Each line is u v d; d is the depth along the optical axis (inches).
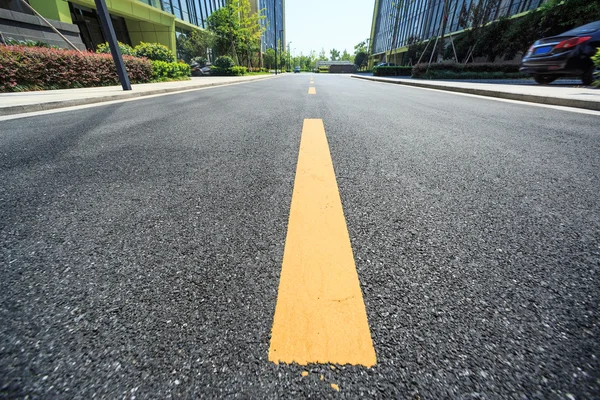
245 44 1063.0
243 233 33.8
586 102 142.9
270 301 24.0
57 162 60.1
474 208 40.0
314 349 20.1
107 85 287.9
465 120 110.1
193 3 928.3
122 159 61.9
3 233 34.0
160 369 18.8
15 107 126.6
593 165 58.5
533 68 259.9
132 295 24.6
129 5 627.8
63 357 19.4
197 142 76.2
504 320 22.1
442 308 23.3
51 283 25.9
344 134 85.4
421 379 18.3
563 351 19.7
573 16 444.5
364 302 23.9
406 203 41.3
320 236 33.0
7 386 17.7
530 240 32.4
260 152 66.9
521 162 60.1
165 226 35.4
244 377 18.4
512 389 17.6
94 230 34.7
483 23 647.1
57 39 357.1
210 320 22.3
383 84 446.0
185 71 450.9
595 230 34.6
